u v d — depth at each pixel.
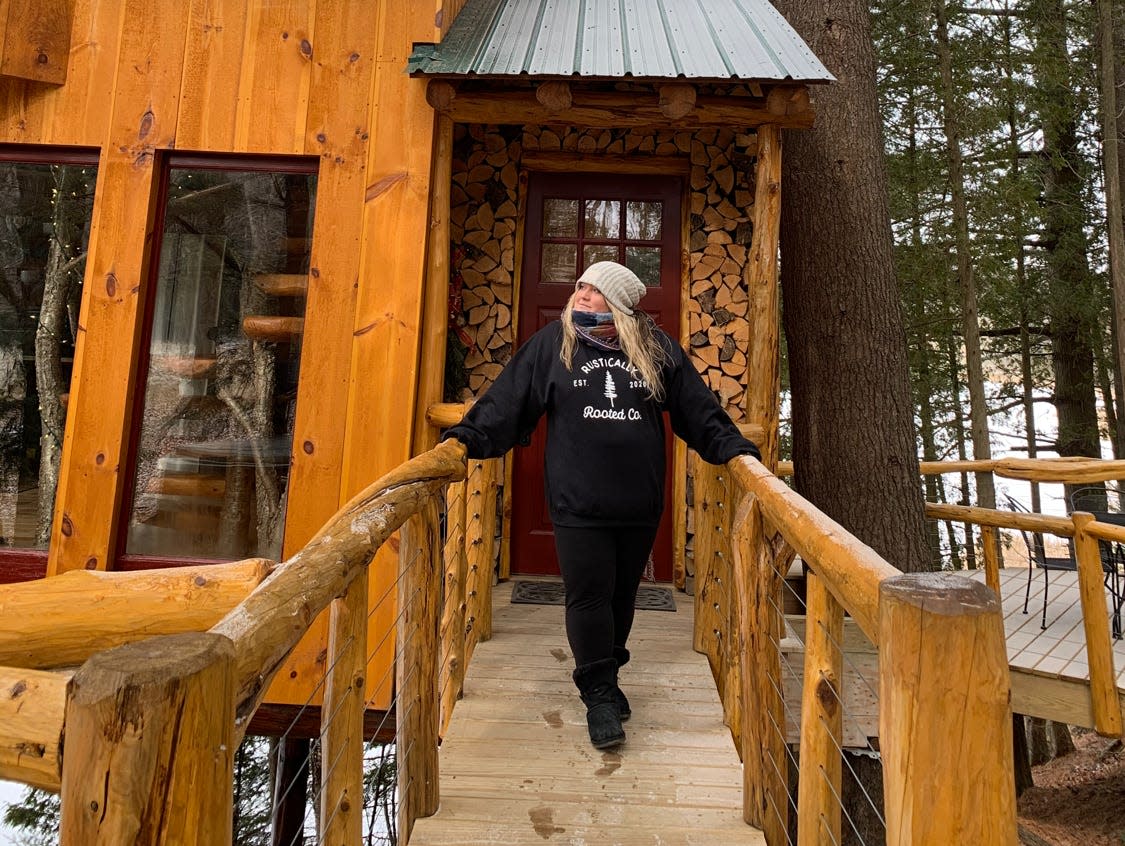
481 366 4.20
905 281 8.61
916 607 0.72
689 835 1.79
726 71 3.16
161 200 3.29
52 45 3.26
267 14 3.29
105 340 3.16
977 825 0.69
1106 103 8.40
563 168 4.31
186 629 1.39
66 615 1.35
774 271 3.47
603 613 2.12
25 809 5.96
